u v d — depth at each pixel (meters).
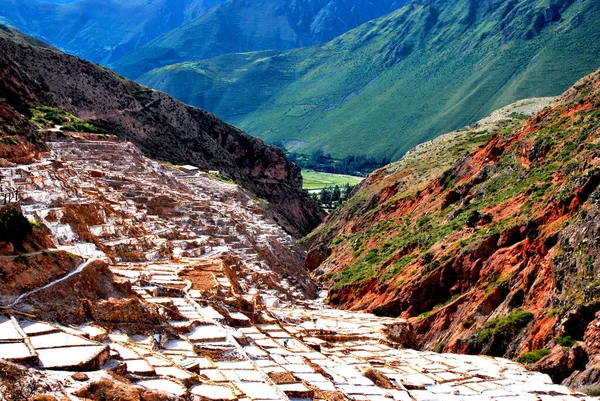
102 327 30.20
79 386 22.06
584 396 41.28
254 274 68.81
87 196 59.53
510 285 61.38
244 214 114.69
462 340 57.88
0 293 27.97
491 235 68.44
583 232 54.41
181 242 63.88
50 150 86.31
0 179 54.00
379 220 116.19
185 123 170.50
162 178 105.88
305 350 40.59
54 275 30.84
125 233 55.38
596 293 49.22
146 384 24.92
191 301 40.12
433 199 104.75
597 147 69.06
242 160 187.38
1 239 30.00
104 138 115.19
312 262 119.69
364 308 77.88
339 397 31.81
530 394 40.53
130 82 169.38
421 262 75.56
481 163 100.50
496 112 172.12
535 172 78.56
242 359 33.19
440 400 37.44
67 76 147.12
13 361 22.62
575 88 92.94
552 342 50.22
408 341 60.94
